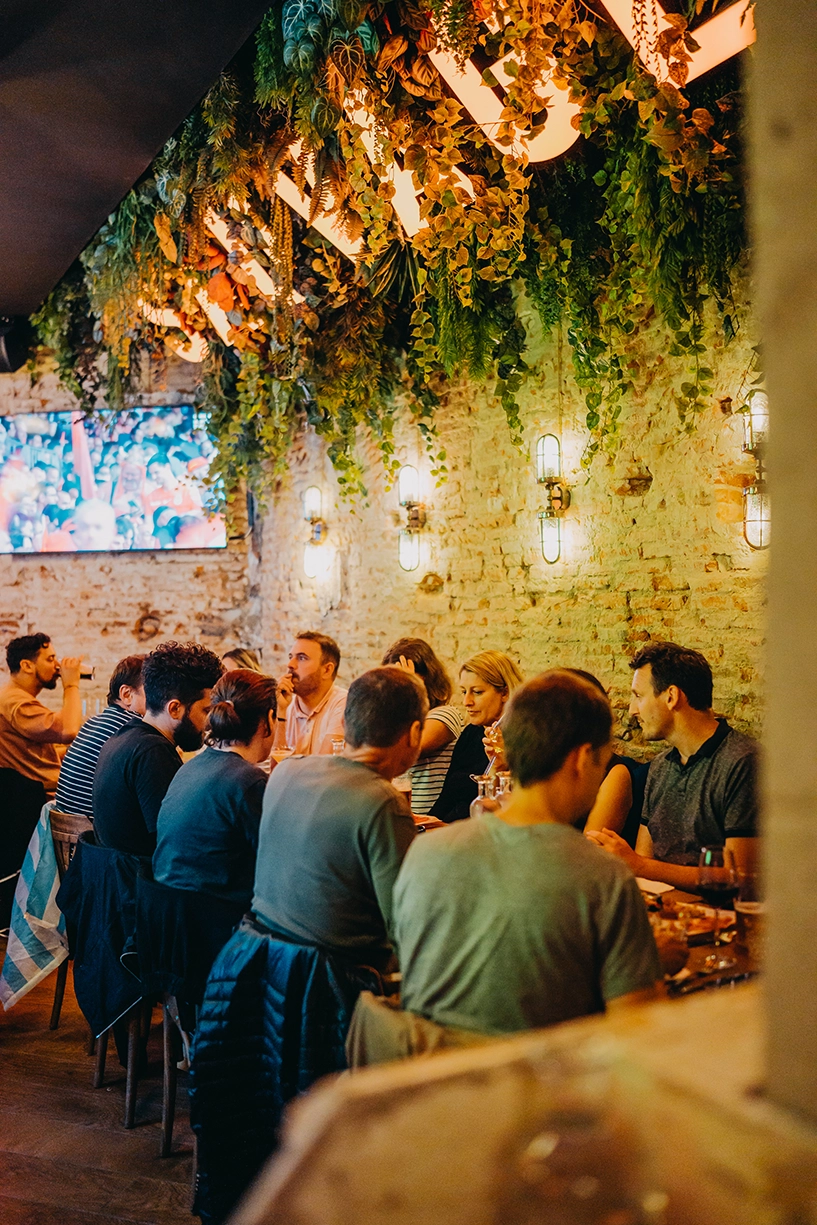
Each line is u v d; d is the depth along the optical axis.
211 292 5.12
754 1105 0.67
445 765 3.95
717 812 2.75
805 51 0.70
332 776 2.12
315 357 5.18
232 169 4.02
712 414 3.95
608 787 3.20
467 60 3.23
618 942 1.46
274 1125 2.03
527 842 1.51
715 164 3.19
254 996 2.11
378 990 2.01
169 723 3.27
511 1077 0.69
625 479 4.39
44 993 4.21
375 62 3.38
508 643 5.01
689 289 3.74
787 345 0.72
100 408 6.86
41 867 3.57
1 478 7.04
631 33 2.98
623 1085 0.69
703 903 2.31
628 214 3.71
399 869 2.02
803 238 0.71
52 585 7.09
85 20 3.08
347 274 4.94
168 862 2.67
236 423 6.02
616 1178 0.61
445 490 5.29
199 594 6.88
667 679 2.81
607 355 4.36
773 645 0.73
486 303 4.59
